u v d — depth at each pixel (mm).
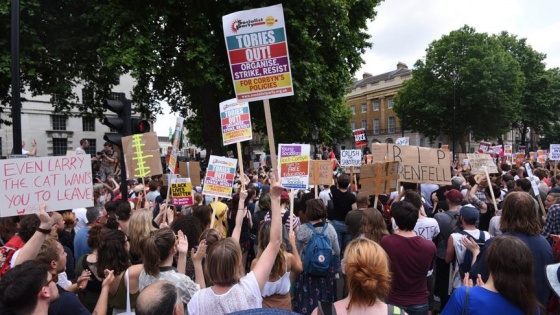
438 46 41500
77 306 2783
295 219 6152
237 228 4445
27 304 2201
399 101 46000
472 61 37969
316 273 4414
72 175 3572
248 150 23906
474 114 39938
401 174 7086
